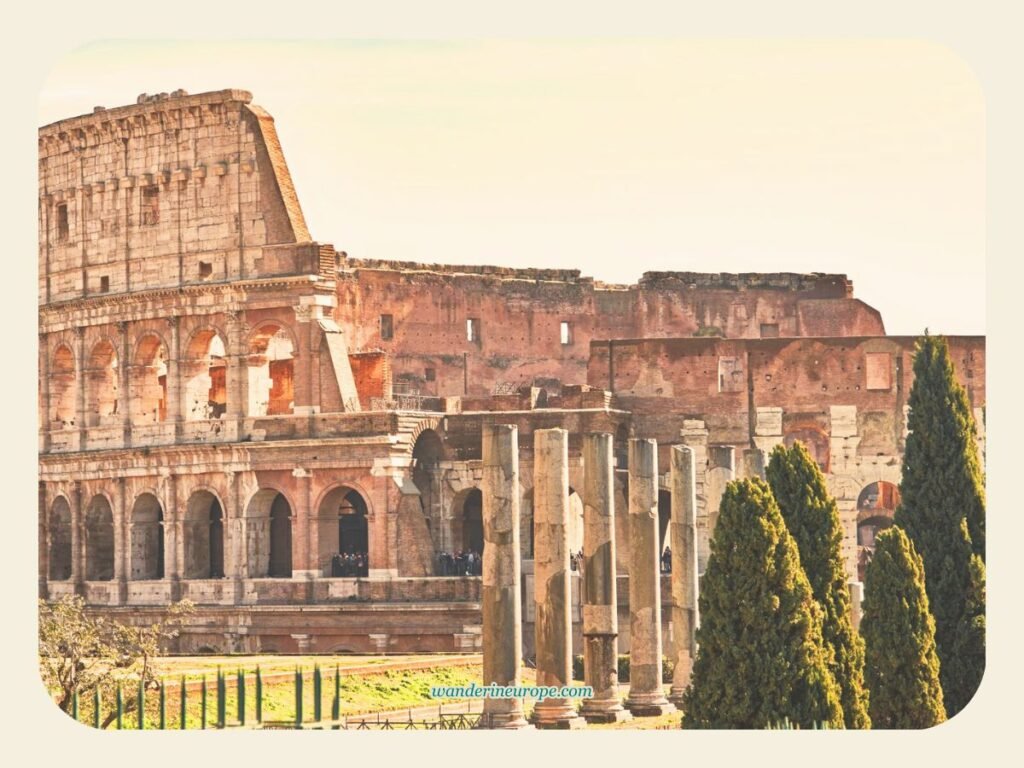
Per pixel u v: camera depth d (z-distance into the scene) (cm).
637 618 15788
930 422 16312
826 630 14238
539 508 15050
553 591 14950
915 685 14525
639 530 15825
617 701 15262
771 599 13425
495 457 14700
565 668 14938
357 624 19762
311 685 16112
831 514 14662
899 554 14688
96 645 15788
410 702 16062
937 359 16388
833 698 13562
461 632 19450
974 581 15988
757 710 13412
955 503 16150
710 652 13550
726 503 13562
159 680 15600
